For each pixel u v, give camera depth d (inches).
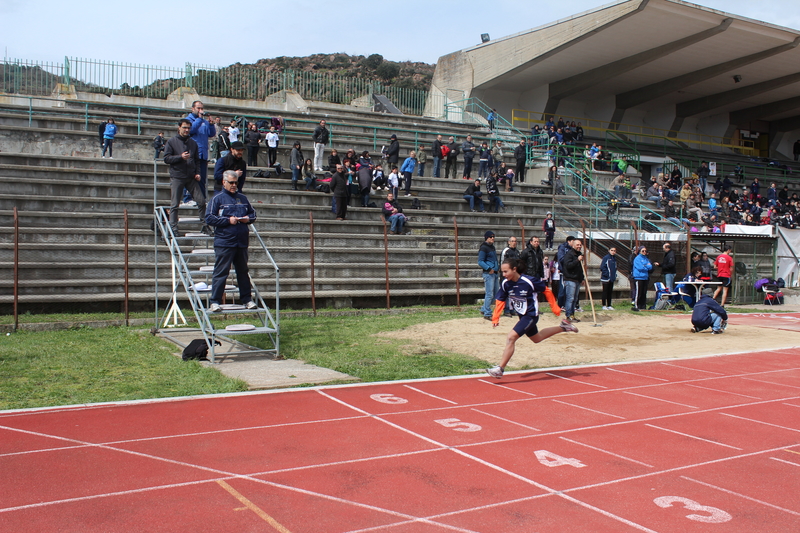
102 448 218.5
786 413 294.4
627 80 1546.5
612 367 402.3
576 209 992.9
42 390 295.7
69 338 439.8
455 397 308.3
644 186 1290.6
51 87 1139.3
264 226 705.6
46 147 804.6
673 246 852.0
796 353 474.6
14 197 606.2
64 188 660.7
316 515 168.6
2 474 192.7
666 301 760.3
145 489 183.5
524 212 953.5
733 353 465.7
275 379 330.6
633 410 292.0
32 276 536.7
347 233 749.9
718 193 1401.3
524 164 1072.2
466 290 708.0
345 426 252.4
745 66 1467.8
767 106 1788.9
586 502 182.4
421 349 440.1
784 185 1707.7
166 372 343.6
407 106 1556.3
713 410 296.8
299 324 541.3
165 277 585.3
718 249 922.7
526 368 390.3
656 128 1814.7
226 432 240.2
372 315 614.5
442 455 220.2
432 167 1074.1
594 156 1195.9
